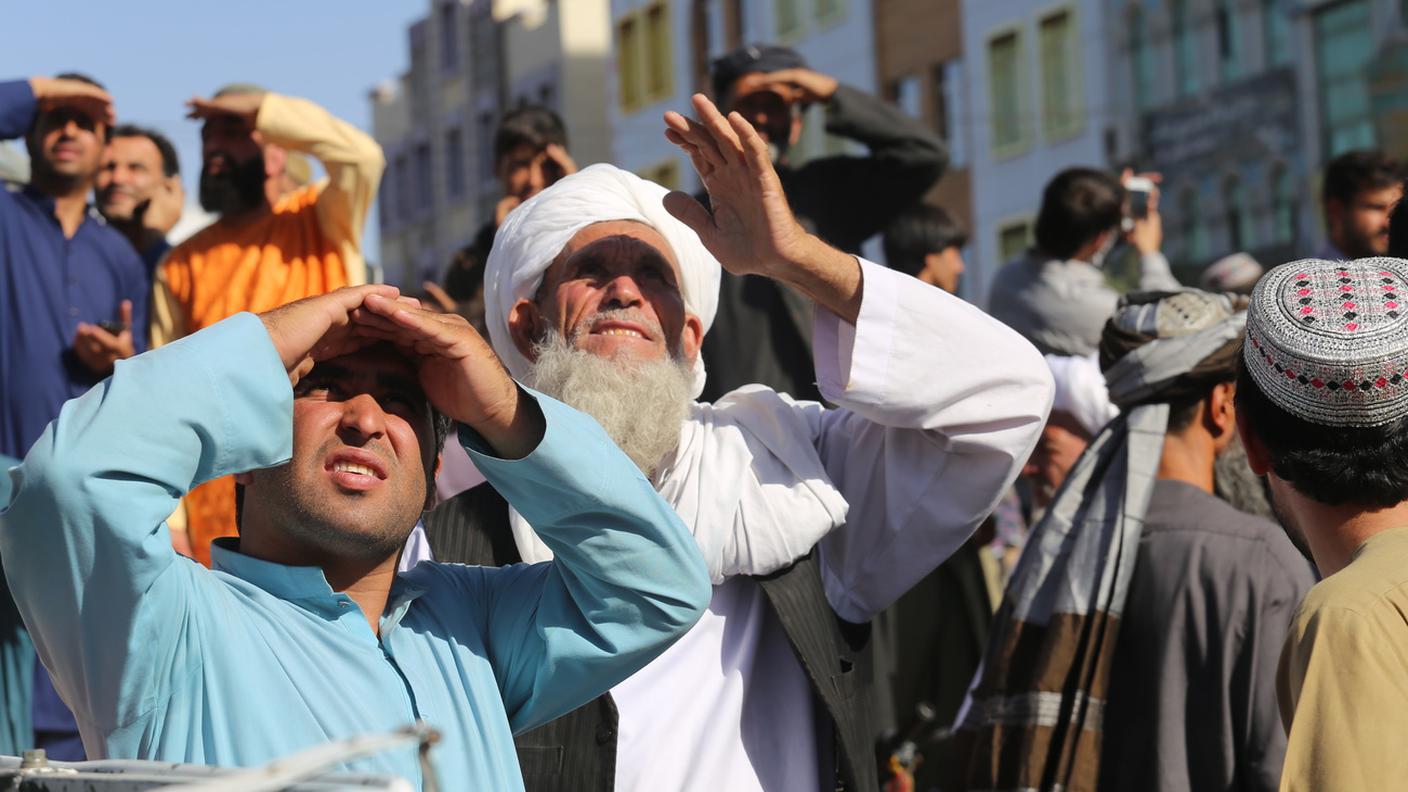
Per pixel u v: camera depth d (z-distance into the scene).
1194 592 3.50
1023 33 28.69
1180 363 3.69
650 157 35.47
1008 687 3.69
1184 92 27.11
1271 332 2.43
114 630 2.13
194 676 2.20
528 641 2.51
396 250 44.28
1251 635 3.44
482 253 5.68
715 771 3.02
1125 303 3.86
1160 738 3.46
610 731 2.93
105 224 5.68
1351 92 25.53
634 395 3.15
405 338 2.37
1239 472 4.20
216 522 4.67
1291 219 26.11
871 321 3.04
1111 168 27.77
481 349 2.39
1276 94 26.11
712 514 3.07
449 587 2.54
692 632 3.10
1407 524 2.40
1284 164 26.06
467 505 3.25
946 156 5.34
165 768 1.88
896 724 5.27
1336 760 2.15
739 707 3.08
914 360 3.04
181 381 2.17
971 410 3.08
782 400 3.36
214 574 2.31
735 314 4.61
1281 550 3.51
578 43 37.50
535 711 2.51
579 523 2.42
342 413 2.34
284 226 5.00
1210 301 3.80
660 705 3.04
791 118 5.19
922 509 3.19
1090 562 3.64
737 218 3.04
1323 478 2.41
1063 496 3.79
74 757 4.66
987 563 5.75
